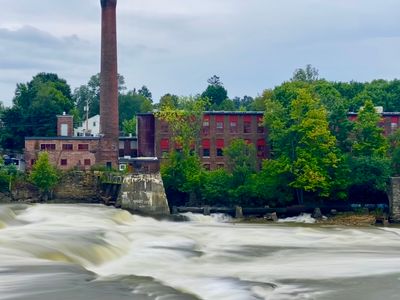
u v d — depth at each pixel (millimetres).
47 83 167500
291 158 99562
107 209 78375
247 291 37188
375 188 97750
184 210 97938
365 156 100438
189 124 114062
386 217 89312
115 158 117938
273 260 50469
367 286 39281
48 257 41406
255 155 113625
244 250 55406
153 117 126562
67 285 33000
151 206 92750
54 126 146625
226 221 89938
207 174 104250
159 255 49438
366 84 177500
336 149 99250
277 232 69500
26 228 55094
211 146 120875
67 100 158875
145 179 93188
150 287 33562
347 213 95000
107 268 43781
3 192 111688
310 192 100000
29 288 32125
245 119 121938
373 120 104062
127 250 50344
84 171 111250
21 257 39781
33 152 119188
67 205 81438
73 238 48281
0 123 157625
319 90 148000
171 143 121000
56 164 119000
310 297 36281
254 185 99375
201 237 62469
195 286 38406
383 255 53531
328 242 62375
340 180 97125
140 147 127188
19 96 160000
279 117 105188
